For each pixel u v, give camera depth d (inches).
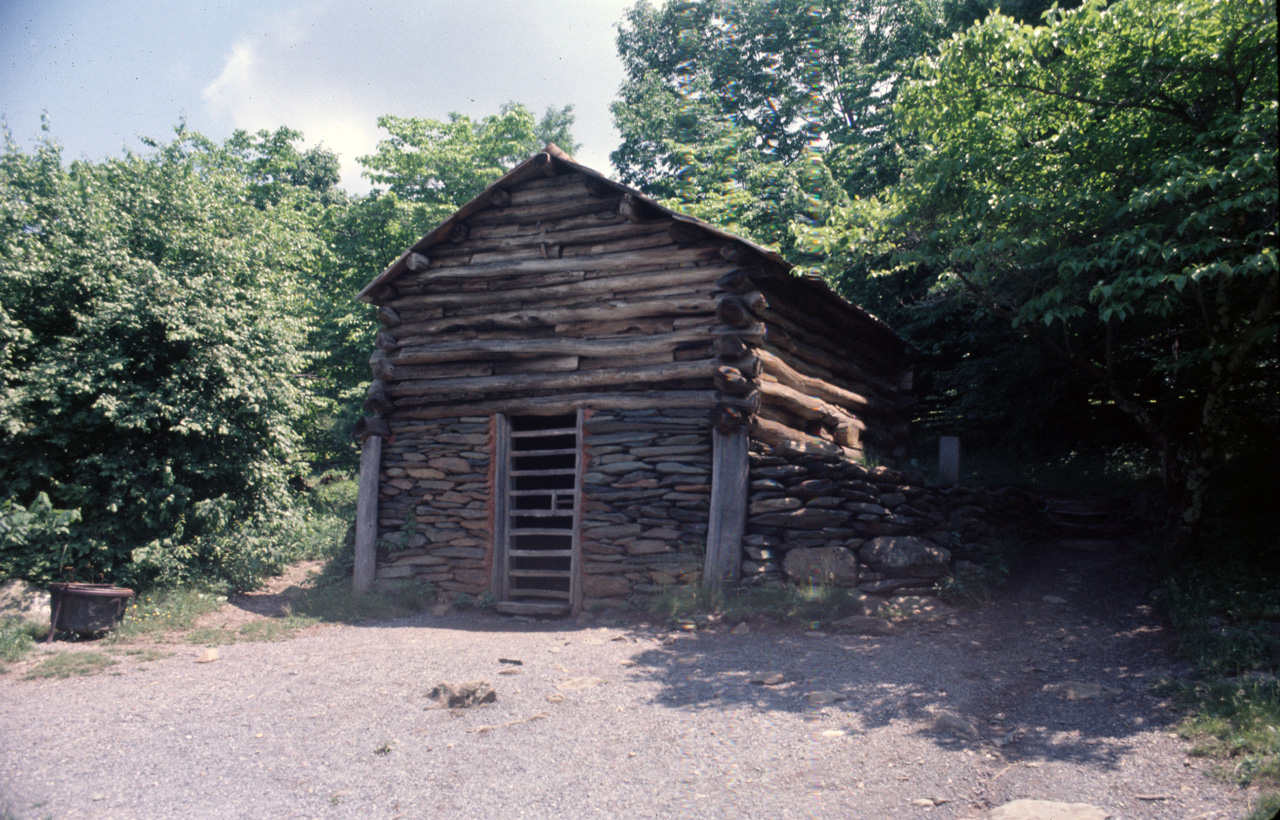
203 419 388.2
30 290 388.5
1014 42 286.7
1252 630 228.5
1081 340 421.4
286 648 288.0
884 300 629.9
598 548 349.7
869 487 327.9
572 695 217.8
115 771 166.4
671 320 352.8
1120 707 191.6
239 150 910.4
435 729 192.1
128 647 288.2
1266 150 220.1
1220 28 255.6
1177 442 400.8
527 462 459.8
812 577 314.0
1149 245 244.5
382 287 409.7
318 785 159.2
